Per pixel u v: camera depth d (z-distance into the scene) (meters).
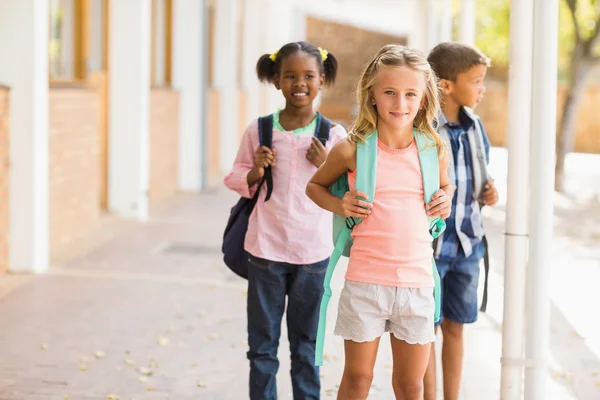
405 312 3.98
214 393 5.98
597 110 33.28
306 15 26.95
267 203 4.92
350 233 4.12
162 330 7.55
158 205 15.59
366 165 3.98
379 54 3.98
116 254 10.91
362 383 4.11
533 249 4.27
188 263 10.55
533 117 4.20
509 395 4.43
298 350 5.02
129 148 13.99
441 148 4.06
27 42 9.19
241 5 24.58
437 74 4.90
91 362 6.62
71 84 11.48
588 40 18.92
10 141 9.34
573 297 9.32
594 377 6.53
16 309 8.13
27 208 9.48
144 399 5.84
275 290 4.94
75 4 11.73
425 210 4.03
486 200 4.97
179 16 17.50
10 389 5.98
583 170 25.78
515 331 4.41
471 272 4.98
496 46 30.02
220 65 21.45
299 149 4.89
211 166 20.94
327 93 36.44
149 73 14.96
